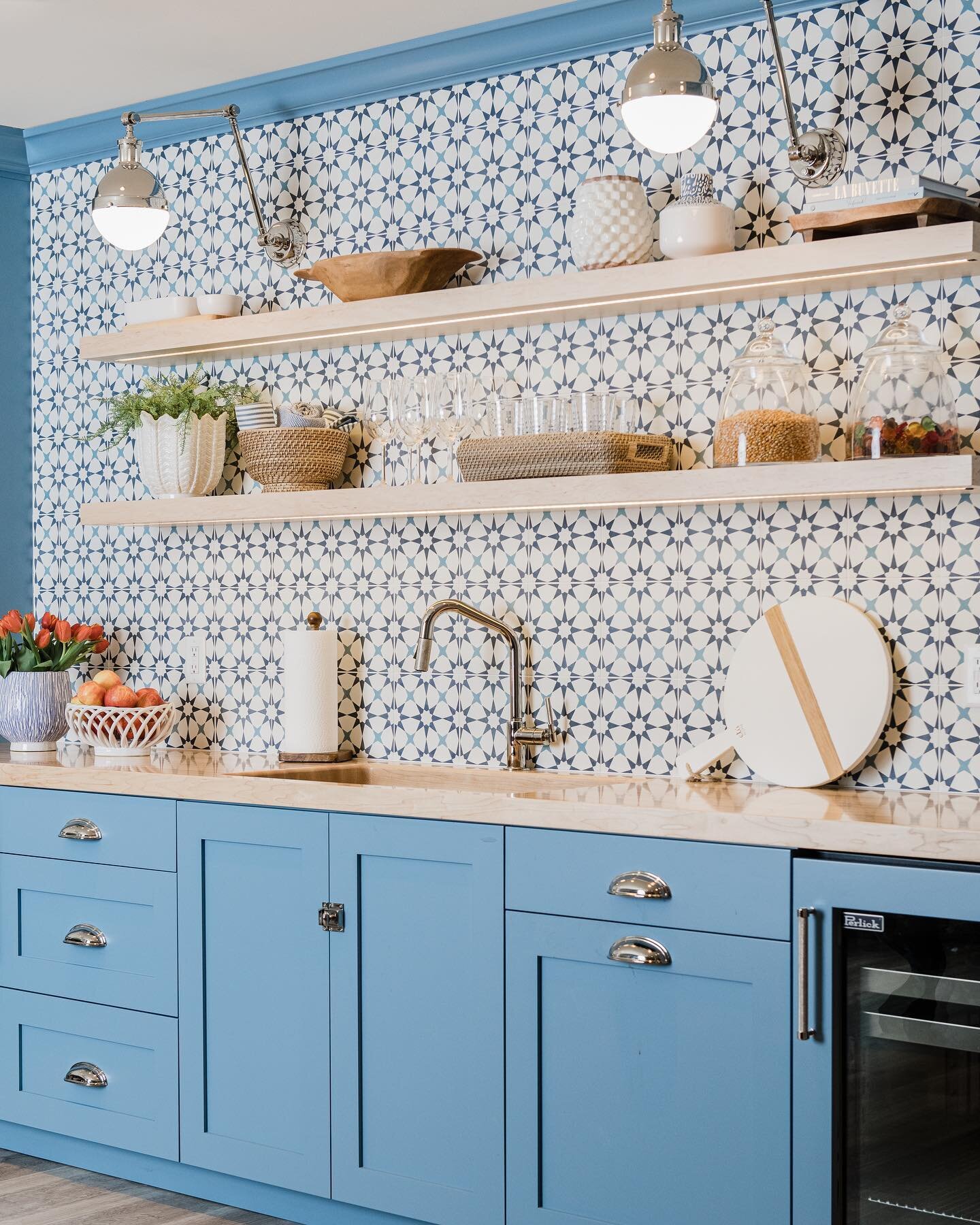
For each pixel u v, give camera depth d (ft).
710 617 10.23
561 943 8.87
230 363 12.81
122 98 12.87
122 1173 11.38
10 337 14.03
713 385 10.25
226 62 11.95
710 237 9.62
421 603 11.62
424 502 10.57
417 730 11.63
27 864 11.65
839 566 9.73
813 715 9.64
